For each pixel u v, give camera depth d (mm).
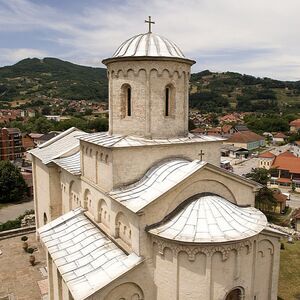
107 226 21781
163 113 21703
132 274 17516
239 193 20812
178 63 21656
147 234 17688
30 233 40250
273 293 22125
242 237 16641
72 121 177750
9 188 70812
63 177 30812
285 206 64875
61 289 21719
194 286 17000
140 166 20281
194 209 17891
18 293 27031
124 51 21594
